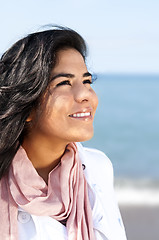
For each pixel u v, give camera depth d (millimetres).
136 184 13266
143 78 123812
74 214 1646
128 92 55688
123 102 42906
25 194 1553
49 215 1597
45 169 1683
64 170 1667
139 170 16906
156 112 35188
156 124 29688
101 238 1785
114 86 72250
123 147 22844
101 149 22594
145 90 60094
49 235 1594
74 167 1705
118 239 1869
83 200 1724
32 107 1549
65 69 1540
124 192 11945
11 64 1525
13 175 1603
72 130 1529
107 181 2029
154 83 84812
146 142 23891
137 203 10500
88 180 1865
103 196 1930
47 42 1522
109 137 25578
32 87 1489
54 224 1610
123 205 10273
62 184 1643
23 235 1585
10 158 1605
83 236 1661
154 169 17062
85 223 1686
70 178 1681
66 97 1521
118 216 1978
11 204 1581
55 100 1518
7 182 1618
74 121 1527
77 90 1530
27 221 1604
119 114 34656
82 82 1582
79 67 1579
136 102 42344
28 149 1657
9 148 1577
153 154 20766
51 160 1672
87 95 1533
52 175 1665
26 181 1579
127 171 16656
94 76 1945
